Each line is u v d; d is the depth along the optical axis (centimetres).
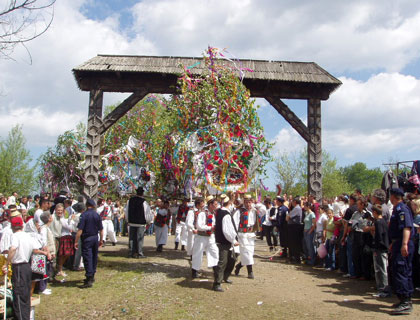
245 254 786
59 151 1495
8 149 2983
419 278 629
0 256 575
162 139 1315
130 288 709
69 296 672
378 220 639
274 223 1220
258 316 532
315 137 1191
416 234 617
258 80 1168
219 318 527
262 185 1065
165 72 1138
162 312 560
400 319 503
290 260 1008
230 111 1021
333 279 782
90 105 1163
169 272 840
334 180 3612
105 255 1095
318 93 1209
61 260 828
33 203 1452
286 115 1195
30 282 549
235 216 802
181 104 1068
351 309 558
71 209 949
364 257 755
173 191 1218
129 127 1702
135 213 1057
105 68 1138
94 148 1147
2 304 531
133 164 1540
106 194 1675
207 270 864
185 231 1145
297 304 588
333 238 866
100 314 574
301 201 1116
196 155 1002
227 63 1184
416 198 638
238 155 1027
